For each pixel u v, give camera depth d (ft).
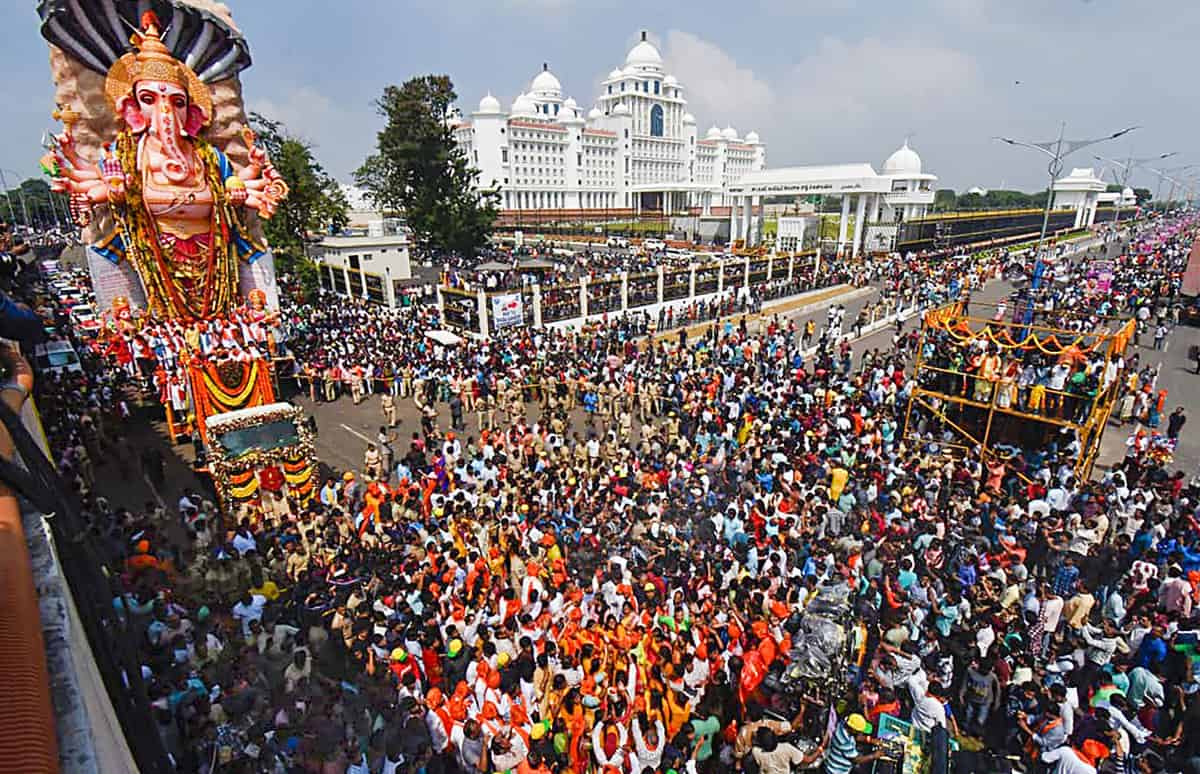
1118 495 42.37
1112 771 23.56
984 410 55.77
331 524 40.96
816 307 136.77
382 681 29.22
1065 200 344.69
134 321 63.57
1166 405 74.23
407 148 167.84
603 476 46.57
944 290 139.74
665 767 24.64
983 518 39.83
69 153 55.72
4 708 4.96
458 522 38.86
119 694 8.48
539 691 26.99
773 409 59.93
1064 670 29.22
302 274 128.26
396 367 82.48
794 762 22.57
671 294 124.36
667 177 438.81
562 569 35.27
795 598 32.07
